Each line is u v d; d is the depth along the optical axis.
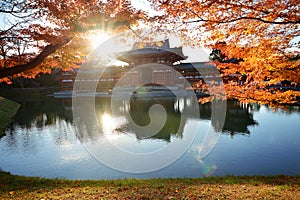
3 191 5.05
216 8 3.75
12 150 10.17
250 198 4.22
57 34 5.51
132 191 4.91
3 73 5.51
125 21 5.16
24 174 7.53
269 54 4.62
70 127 15.10
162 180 6.07
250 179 6.05
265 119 16.02
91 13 5.04
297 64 4.69
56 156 9.21
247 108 21.30
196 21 4.09
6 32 5.45
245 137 11.42
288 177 6.22
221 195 4.48
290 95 5.13
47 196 4.57
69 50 6.32
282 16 3.51
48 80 53.41
